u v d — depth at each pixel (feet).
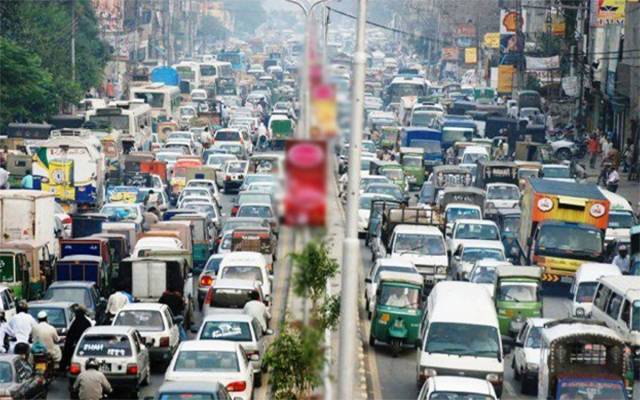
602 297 270.87
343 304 123.34
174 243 327.88
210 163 597.93
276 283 334.24
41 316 238.48
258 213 428.56
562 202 358.02
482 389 188.85
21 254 291.79
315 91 75.77
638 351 246.27
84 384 204.74
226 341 213.66
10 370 196.44
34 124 582.76
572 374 203.41
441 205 440.86
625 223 398.62
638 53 592.60
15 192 328.49
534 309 284.20
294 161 72.54
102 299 285.84
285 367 186.80
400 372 257.55
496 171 504.84
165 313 248.73
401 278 278.26
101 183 453.99
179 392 176.86
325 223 72.43
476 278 313.94
